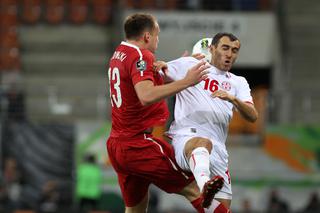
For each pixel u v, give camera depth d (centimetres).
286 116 7125
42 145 6850
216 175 2538
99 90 7425
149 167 2566
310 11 8925
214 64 2691
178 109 2691
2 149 6800
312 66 8325
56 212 5853
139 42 2523
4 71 8125
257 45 7962
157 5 8194
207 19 7912
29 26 8762
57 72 8275
